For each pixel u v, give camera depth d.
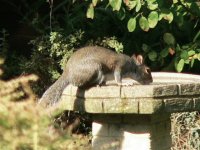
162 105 7.38
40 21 14.18
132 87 7.38
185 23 14.10
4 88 4.43
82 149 4.46
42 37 13.45
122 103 7.39
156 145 8.23
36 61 13.21
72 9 14.29
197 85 7.69
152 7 12.49
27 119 3.80
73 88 7.93
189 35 14.38
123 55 8.98
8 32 15.28
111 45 13.29
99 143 8.27
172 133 11.68
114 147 8.13
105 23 14.44
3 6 15.43
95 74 8.20
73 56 8.45
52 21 14.41
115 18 14.30
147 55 13.98
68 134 4.16
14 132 3.77
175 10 12.65
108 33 14.51
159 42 14.23
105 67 8.51
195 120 12.28
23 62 13.39
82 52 8.47
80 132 12.83
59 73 13.14
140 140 8.02
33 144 3.84
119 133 8.13
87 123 12.83
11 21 15.44
